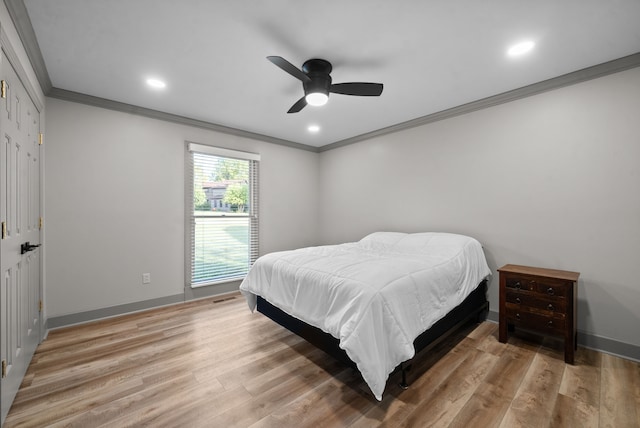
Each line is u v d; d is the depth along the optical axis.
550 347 2.24
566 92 2.35
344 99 2.81
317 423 1.44
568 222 2.34
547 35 1.80
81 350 2.20
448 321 2.20
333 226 4.58
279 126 3.68
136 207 3.03
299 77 1.94
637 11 1.57
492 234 2.79
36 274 2.22
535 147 2.51
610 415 1.48
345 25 1.71
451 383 1.77
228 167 3.80
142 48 1.95
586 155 2.25
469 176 2.96
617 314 2.13
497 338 2.41
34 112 2.15
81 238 2.71
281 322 2.34
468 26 1.71
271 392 1.70
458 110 2.99
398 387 1.74
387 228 3.79
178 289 3.34
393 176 3.72
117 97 2.76
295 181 4.52
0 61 1.36
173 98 2.79
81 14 1.60
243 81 2.44
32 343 2.07
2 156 1.40
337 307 1.72
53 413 1.51
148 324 2.71
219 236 3.71
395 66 2.18
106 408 1.55
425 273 1.99
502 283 2.32
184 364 2.00
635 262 2.06
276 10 1.58
